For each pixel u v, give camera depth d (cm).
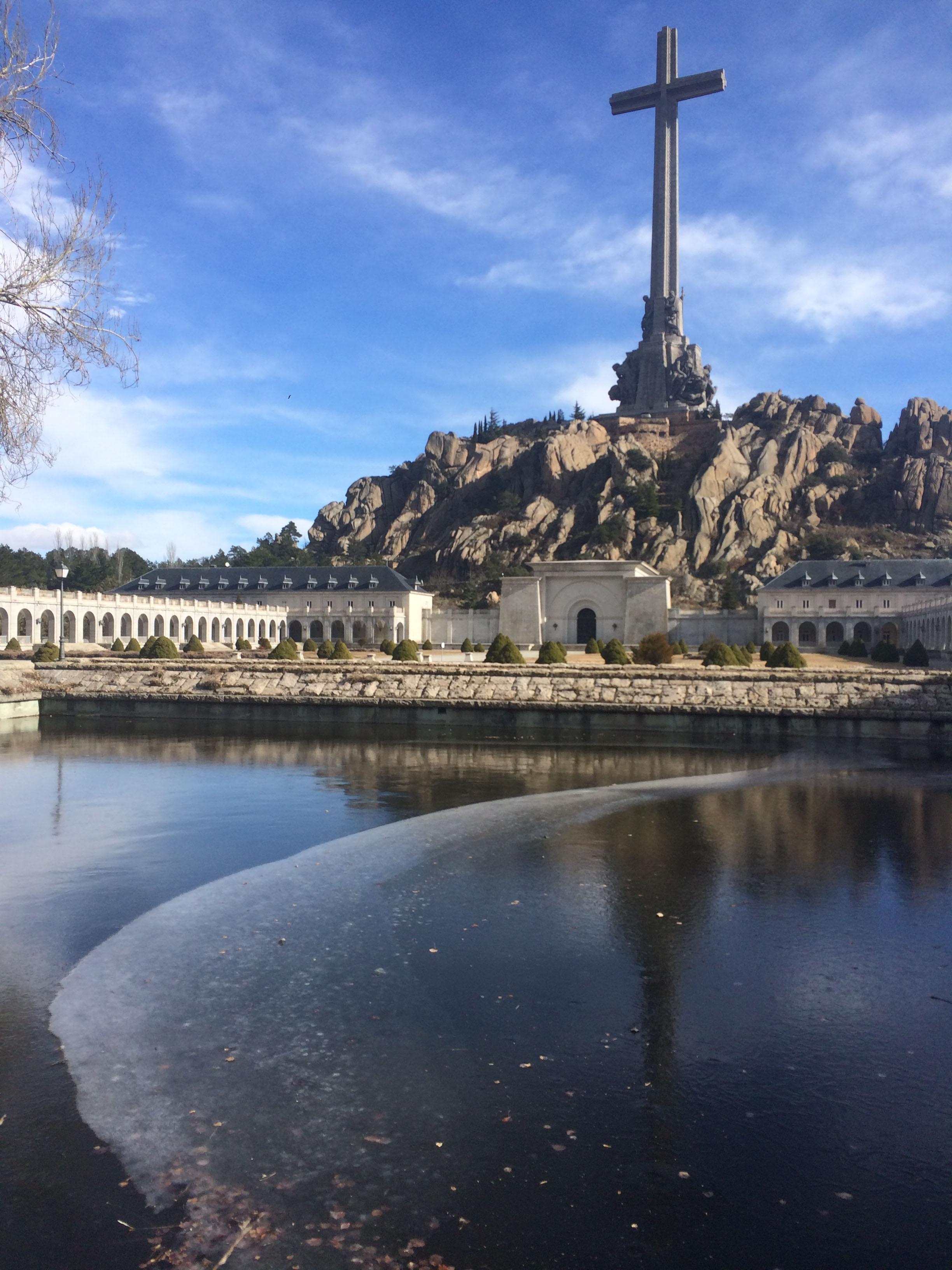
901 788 2488
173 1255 645
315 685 4369
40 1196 709
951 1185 736
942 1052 948
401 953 1207
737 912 1395
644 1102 849
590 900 1447
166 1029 979
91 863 1642
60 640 6325
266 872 1588
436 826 1962
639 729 3844
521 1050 945
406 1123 809
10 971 1128
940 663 9075
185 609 11831
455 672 4284
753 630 13488
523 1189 725
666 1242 665
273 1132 795
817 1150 779
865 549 19438
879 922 1350
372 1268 634
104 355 1305
